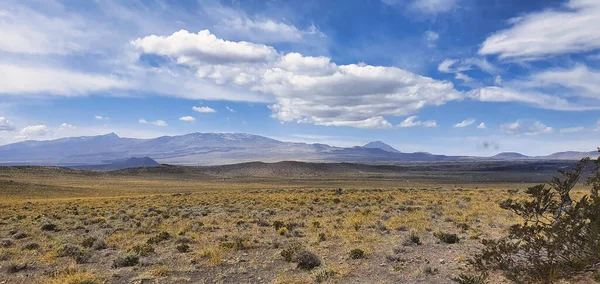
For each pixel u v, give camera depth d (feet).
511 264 32.96
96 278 39.34
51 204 162.09
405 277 36.88
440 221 76.89
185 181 577.43
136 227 79.41
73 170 597.52
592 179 31.83
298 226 75.56
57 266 45.80
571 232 30.01
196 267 43.86
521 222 66.49
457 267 39.14
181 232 68.54
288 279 37.58
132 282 38.24
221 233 69.46
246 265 44.47
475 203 111.24
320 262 43.14
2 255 50.83
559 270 30.12
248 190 314.55
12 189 274.36
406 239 54.29
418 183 476.95
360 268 41.34
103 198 213.05
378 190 238.68
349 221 77.36
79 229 80.02
